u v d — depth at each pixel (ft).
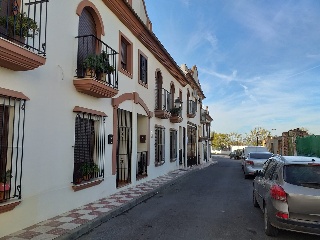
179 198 32.78
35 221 20.17
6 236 17.47
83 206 26.05
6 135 18.31
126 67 38.83
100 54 26.96
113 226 21.42
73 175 24.79
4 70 17.58
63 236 17.63
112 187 32.45
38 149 20.47
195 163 94.43
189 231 20.15
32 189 19.88
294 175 18.34
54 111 22.26
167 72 58.49
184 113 75.87
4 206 17.03
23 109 18.97
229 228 20.88
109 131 31.65
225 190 38.88
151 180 46.21
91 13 29.25
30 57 17.47
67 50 24.06
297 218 17.12
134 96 39.29
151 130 47.70
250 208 27.48
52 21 22.22
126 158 38.83
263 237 18.92
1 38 15.57
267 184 20.92
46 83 21.35
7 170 18.29
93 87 25.17
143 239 18.45
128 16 35.96
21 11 18.93
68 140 24.09
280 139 116.26
